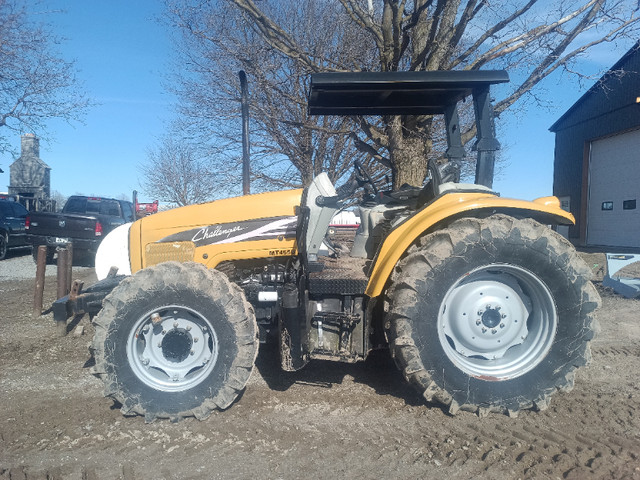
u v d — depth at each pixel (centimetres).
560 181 2270
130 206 1595
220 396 335
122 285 338
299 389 388
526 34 661
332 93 407
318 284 346
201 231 381
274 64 807
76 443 310
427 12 708
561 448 299
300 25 928
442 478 270
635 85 1783
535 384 338
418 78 371
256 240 374
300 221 361
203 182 1061
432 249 333
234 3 718
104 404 367
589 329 337
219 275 344
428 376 333
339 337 353
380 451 297
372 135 712
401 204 421
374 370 427
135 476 274
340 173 972
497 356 350
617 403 363
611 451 295
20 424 337
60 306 409
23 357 482
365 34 841
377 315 363
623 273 802
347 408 355
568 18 652
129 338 336
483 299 343
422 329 331
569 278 335
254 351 339
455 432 318
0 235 1342
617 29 669
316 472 276
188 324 347
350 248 494
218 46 849
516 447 300
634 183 1852
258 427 327
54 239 1210
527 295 351
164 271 338
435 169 371
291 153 956
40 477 275
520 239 331
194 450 300
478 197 351
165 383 341
